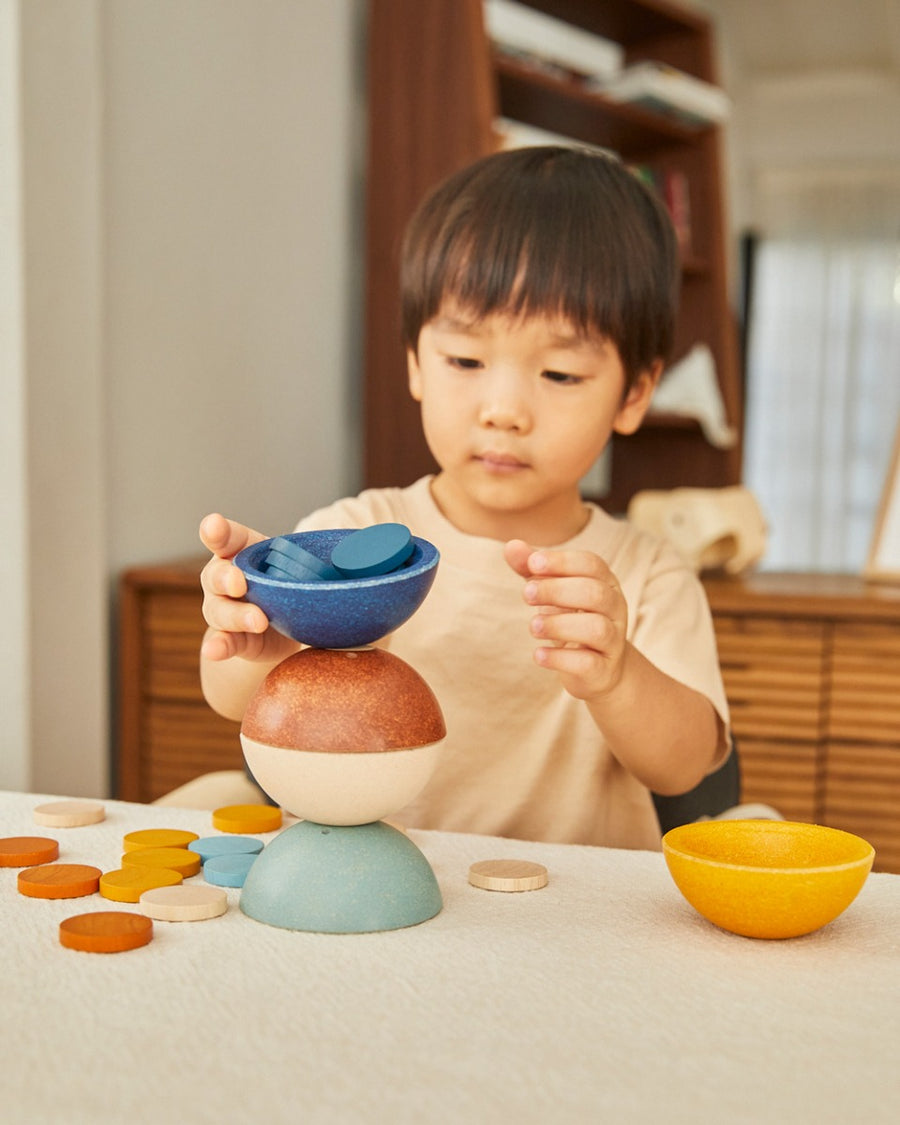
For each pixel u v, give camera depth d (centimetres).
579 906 53
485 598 91
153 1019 40
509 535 94
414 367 90
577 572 59
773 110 551
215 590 53
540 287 77
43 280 131
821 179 555
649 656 87
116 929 47
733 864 48
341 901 49
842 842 53
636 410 91
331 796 49
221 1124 33
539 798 91
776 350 562
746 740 170
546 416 80
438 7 215
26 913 51
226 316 188
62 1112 33
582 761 90
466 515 95
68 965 45
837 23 467
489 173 83
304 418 216
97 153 140
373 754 49
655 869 60
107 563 158
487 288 78
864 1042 39
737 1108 34
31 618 131
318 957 46
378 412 224
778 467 564
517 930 50
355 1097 35
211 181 182
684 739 75
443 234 81
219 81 183
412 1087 35
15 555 130
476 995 43
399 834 53
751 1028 40
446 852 62
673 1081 36
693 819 95
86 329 139
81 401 139
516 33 235
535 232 78
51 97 131
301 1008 41
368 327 224
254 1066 36
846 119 545
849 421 557
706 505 199
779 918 48
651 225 86
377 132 222
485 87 213
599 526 96
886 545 196
